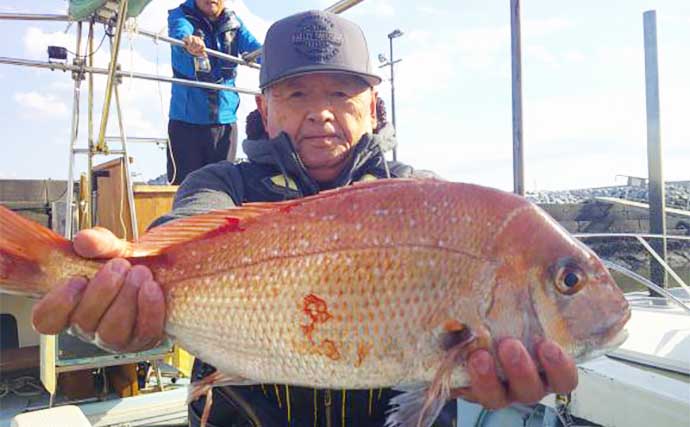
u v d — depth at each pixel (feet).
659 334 4.03
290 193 2.31
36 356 4.95
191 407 2.15
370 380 1.72
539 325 1.73
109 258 1.77
